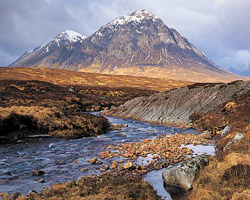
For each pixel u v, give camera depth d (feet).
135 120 143.02
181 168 36.17
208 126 100.63
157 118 133.18
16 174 43.34
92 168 46.93
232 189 29.09
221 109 106.01
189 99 135.64
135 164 48.47
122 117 158.20
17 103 130.93
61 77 449.06
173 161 50.67
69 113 103.60
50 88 240.94
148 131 101.65
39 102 154.30
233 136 59.11
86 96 253.65
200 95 133.08
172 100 143.84
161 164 47.67
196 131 100.01
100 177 39.68
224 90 124.57
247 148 42.78
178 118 123.44
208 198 28.50
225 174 33.53
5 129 73.87
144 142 73.67
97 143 73.92
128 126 117.39
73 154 59.11
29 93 195.52
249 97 100.01
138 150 61.05
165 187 36.17
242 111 92.43
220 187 30.50
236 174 32.42
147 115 142.61
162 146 65.77
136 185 33.76
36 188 36.32
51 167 47.91
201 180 33.86
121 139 81.66
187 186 33.76
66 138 80.59
